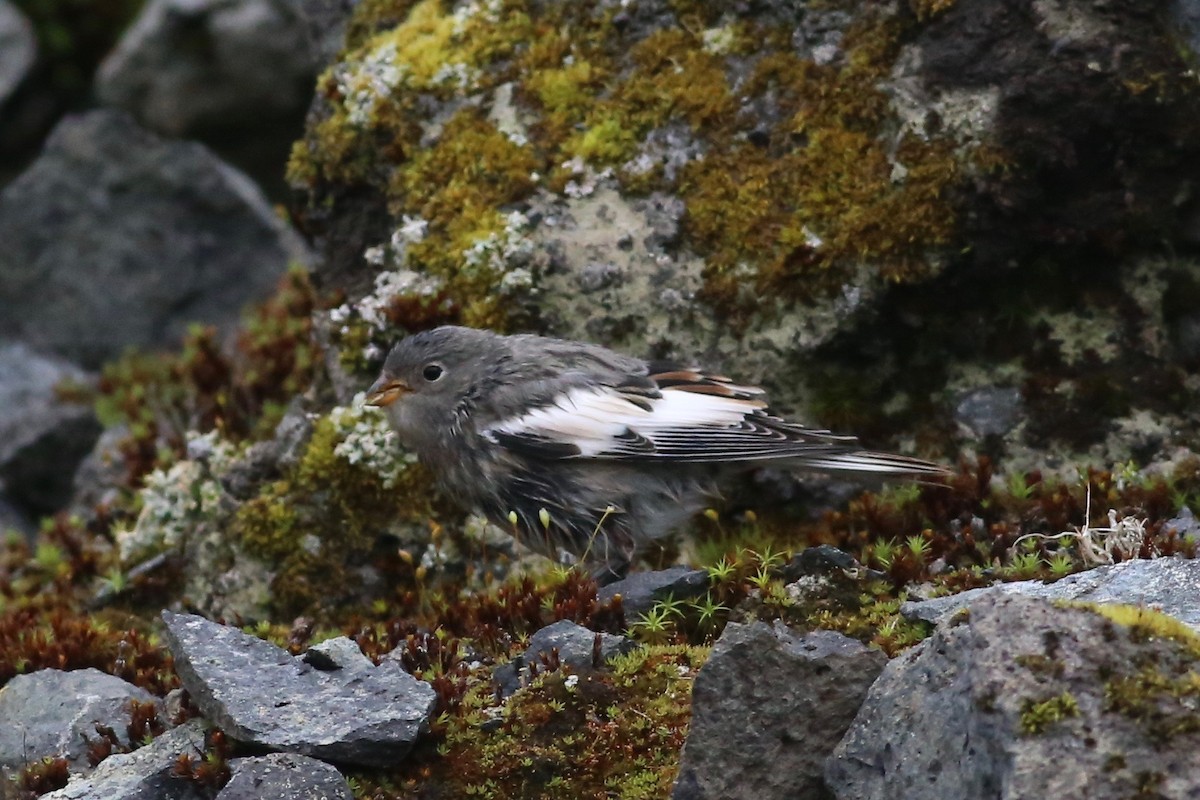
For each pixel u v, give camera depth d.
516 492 12.14
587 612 10.70
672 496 11.98
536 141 13.77
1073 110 12.06
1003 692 7.46
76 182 20.69
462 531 13.12
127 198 20.75
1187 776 7.14
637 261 13.18
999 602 7.88
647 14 13.95
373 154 14.30
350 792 8.93
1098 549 10.70
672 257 13.15
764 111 13.26
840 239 12.61
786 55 13.32
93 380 19.73
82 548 14.59
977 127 12.29
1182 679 7.44
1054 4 12.19
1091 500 11.53
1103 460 12.34
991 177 12.23
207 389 16.61
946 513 11.87
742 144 13.26
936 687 8.05
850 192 12.70
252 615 13.20
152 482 14.26
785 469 12.02
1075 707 7.35
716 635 10.56
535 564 12.88
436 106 14.15
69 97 23.94
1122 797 7.12
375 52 14.52
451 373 12.24
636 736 9.31
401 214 14.01
